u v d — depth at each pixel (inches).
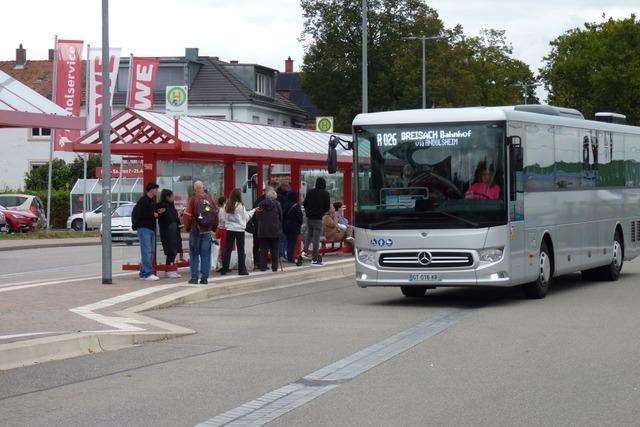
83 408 360.2
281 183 1043.9
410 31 2923.2
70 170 2625.5
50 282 836.6
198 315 660.7
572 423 328.5
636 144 984.3
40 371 442.9
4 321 579.2
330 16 2923.2
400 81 2915.8
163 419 340.8
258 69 3002.0
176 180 926.4
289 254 1039.6
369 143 703.1
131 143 848.9
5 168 2849.4
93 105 1592.0
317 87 3009.4
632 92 2994.6
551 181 763.4
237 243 903.1
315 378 418.9
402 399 370.0
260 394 384.2
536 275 731.4
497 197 676.1
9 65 3179.1
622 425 325.4
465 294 800.9
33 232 1931.6
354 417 339.6
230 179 972.6
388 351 491.5
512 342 517.3
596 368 435.8
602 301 728.3
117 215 1742.1
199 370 443.5
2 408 360.8
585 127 843.4
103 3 823.1
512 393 379.9
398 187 693.3
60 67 1609.3
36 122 804.6
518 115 705.6
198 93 2876.5
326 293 817.5
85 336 506.3
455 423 328.8
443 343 517.3
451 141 686.5
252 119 2928.2
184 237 1269.7
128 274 929.5
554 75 3174.2
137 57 1632.6
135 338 531.5
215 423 332.5
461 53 2967.5
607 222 892.0
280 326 601.9
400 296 791.1
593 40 3083.2
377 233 695.7
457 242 677.3
